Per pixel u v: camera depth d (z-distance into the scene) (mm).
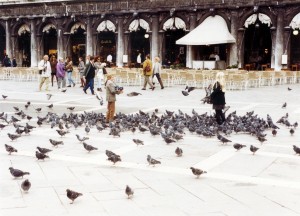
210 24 37969
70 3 45719
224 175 9461
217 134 13141
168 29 41719
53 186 8695
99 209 7469
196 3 39156
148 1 41406
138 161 10664
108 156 10297
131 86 31781
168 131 13258
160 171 9781
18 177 9211
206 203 7773
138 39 47594
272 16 36531
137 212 7336
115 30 43812
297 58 38594
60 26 46844
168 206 7625
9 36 50281
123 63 43438
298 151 10930
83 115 16562
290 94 25781
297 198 8023
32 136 13836
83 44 50156
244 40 40594
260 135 12852
